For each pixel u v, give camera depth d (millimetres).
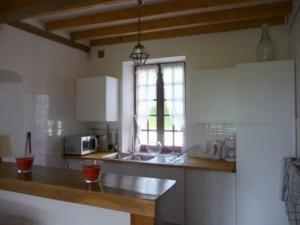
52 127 3422
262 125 2602
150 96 3967
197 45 3451
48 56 3357
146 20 3240
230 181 2721
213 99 3074
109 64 3961
